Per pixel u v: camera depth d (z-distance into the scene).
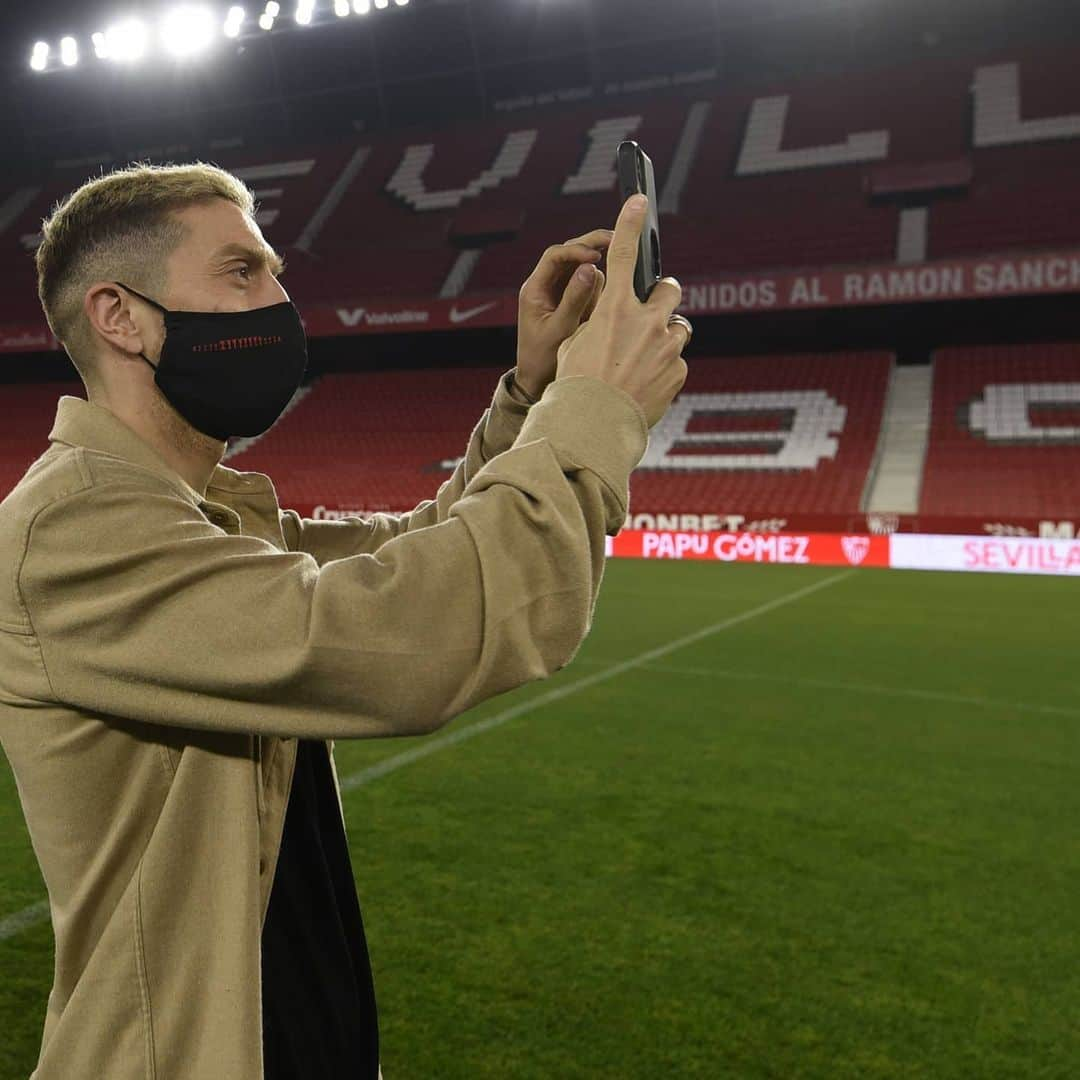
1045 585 12.41
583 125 24.72
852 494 17.28
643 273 0.86
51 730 0.78
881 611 10.32
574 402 0.79
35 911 3.35
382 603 0.72
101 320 0.88
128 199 0.87
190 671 0.73
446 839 4.04
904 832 4.16
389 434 21.92
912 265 17.47
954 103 22.19
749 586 12.39
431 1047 2.59
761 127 23.14
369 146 26.14
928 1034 2.67
